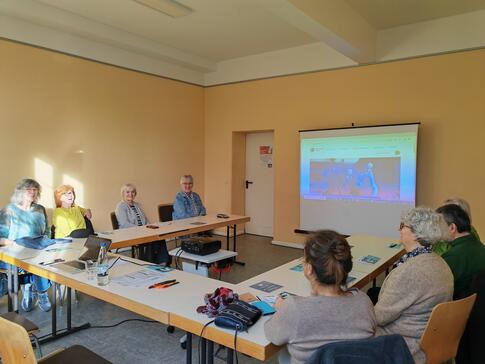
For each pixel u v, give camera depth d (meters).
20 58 4.25
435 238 1.70
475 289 1.81
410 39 4.74
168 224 4.16
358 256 2.83
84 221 3.84
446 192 4.65
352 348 1.10
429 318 1.50
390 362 1.12
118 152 5.39
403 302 1.58
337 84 5.41
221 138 6.75
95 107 5.06
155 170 5.99
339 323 1.25
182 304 1.80
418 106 4.79
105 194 5.24
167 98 6.15
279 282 2.15
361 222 5.16
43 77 4.47
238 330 1.49
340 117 5.40
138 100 5.66
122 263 2.51
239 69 6.39
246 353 1.42
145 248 3.97
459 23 4.43
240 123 6.47
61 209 3.71
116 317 3.15
